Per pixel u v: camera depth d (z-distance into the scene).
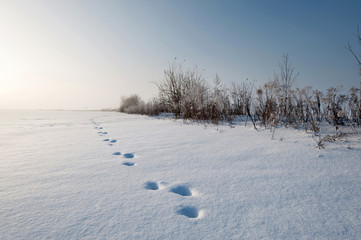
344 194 1.35
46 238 0.95
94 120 9.41
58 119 10.30
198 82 9.27
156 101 12.81
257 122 5.32
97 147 2.97
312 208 1.20
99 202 1.29
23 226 1.03
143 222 1.08
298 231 1.00
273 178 1.65
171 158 2.29
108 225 1.05
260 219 1.10
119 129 5.28
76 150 2.77
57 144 3.24
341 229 1.01
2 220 1.09
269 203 1.26
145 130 4.86
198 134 3.90
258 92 4.96
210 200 1.32
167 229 1.02
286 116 4.50
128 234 0.98
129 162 2.19
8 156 2.45
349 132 3.21
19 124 7.30
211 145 2.88
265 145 2.74
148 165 2.06
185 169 1.92
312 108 4.14
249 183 1.57
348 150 2.30
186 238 0.95
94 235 0.97
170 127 5.34
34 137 4.04
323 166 1.86
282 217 1.11
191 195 1.45
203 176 1.73
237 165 1.99
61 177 1.73
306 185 1.50
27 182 1.61
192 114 7.04
